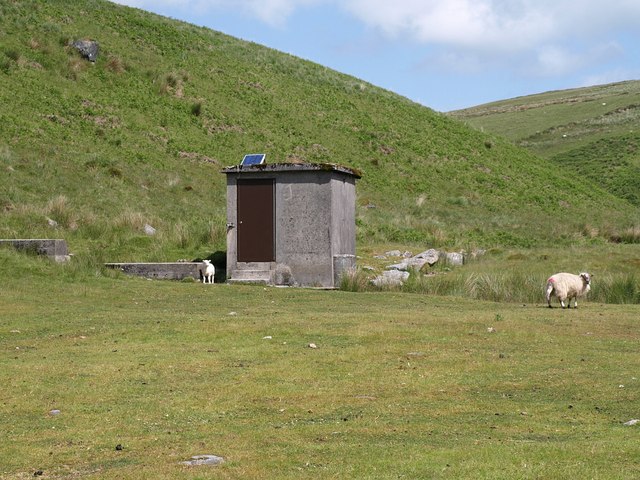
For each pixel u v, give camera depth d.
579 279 18.61
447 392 9.98
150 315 16.23
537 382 10.49
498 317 15.94
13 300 17.55
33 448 7.68
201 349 12.68
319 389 10.12
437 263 27.03
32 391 9.98
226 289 21.47
